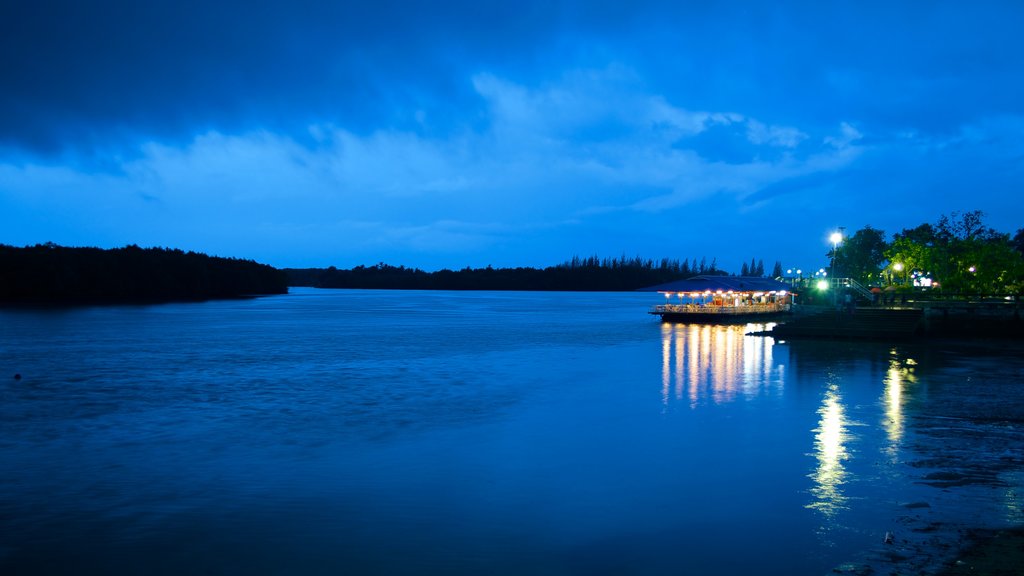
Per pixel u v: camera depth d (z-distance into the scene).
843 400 29.98
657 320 96.38
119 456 21.03
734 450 21.44
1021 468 19.31
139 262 175.75
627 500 16.86
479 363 44.88
